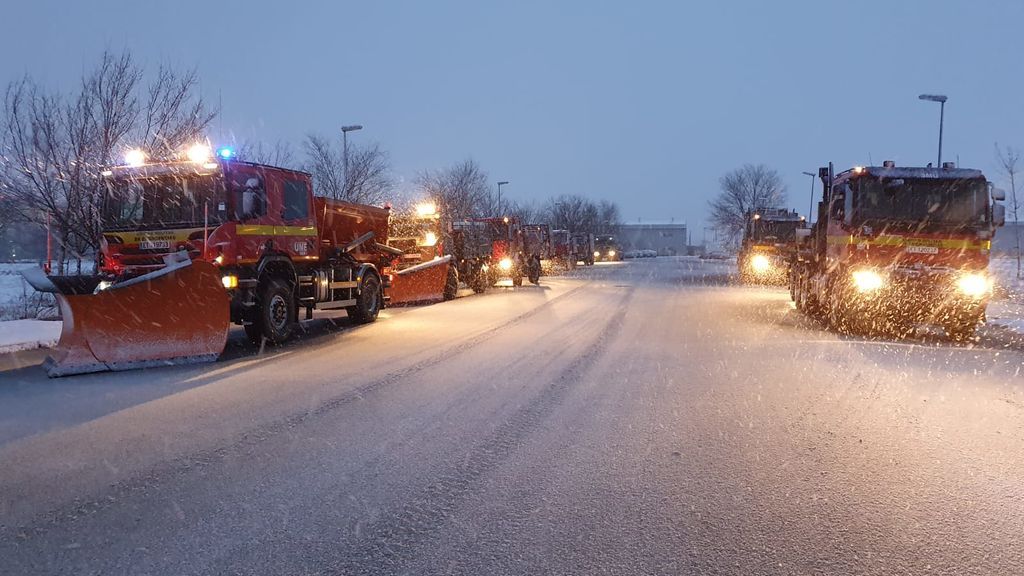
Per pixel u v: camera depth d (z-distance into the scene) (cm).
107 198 1109
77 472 495
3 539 385
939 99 2988
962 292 1255
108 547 374
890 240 1291
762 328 1366
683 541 382
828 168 1606
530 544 377
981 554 369
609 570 349
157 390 781
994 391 773
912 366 934
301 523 404
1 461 522
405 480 475
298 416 651
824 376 855
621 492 455
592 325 1397
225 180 1077
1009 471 500
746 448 552
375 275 1537
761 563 357
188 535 388
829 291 1441
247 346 1152
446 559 359
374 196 3372
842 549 374
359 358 995
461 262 2370
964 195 1284
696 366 918
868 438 583
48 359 914
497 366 914
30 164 1518
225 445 558
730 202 6906
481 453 536
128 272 1093
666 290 2569
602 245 7544
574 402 706
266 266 1167
